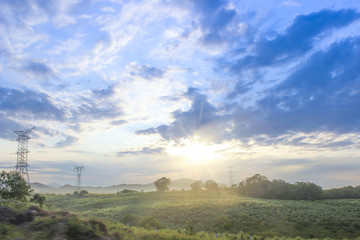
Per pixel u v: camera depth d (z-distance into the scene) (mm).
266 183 113500
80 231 12430
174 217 58750
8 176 48375
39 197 51469
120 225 20203
